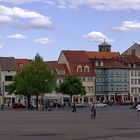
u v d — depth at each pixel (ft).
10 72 513.86
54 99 536.42
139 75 608.19
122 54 637.30
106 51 652.07
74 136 104.27
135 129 130.21
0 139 95.20
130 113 265.75
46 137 101.35
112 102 545.44
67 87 496.23
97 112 284.20
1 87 507.30
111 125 150.20
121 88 595.47
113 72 592.19
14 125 148.56
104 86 589.73
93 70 583.17
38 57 398.83
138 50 631.56
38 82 383.24
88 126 144.25
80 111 313.53
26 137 101.14
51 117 211.20
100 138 98.94
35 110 339.36
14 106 399.65
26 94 387.75
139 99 604.49
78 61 581.53
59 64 577.02
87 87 575.79
